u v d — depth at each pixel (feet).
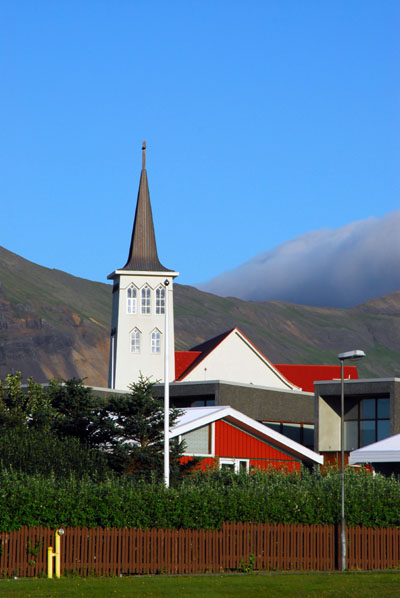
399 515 119.03
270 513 115.03
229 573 109.70
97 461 145.28
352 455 165.78
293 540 114.52
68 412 160.25
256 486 125.18
